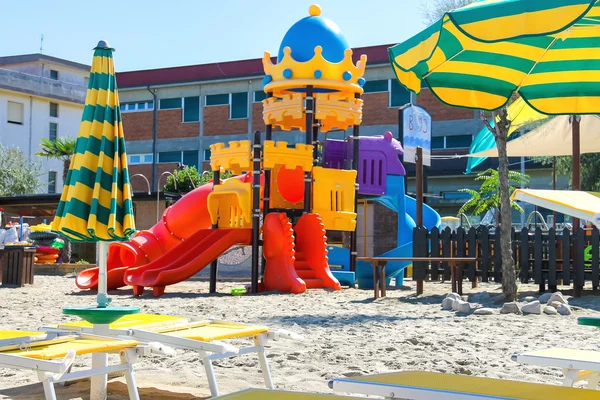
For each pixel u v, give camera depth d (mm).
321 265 17281
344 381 3293
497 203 29016
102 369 4410
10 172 42375
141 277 16500
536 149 20734
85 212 5258
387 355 7355
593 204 6523
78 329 5301
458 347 7863
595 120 18844
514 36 4230
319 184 17984
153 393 5613
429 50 4824
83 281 17641
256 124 42031
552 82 5969
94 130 5406
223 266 22234
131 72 45344
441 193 38875
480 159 24672
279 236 16750
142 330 5051
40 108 47156
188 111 43906
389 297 14734
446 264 16125
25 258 19625
